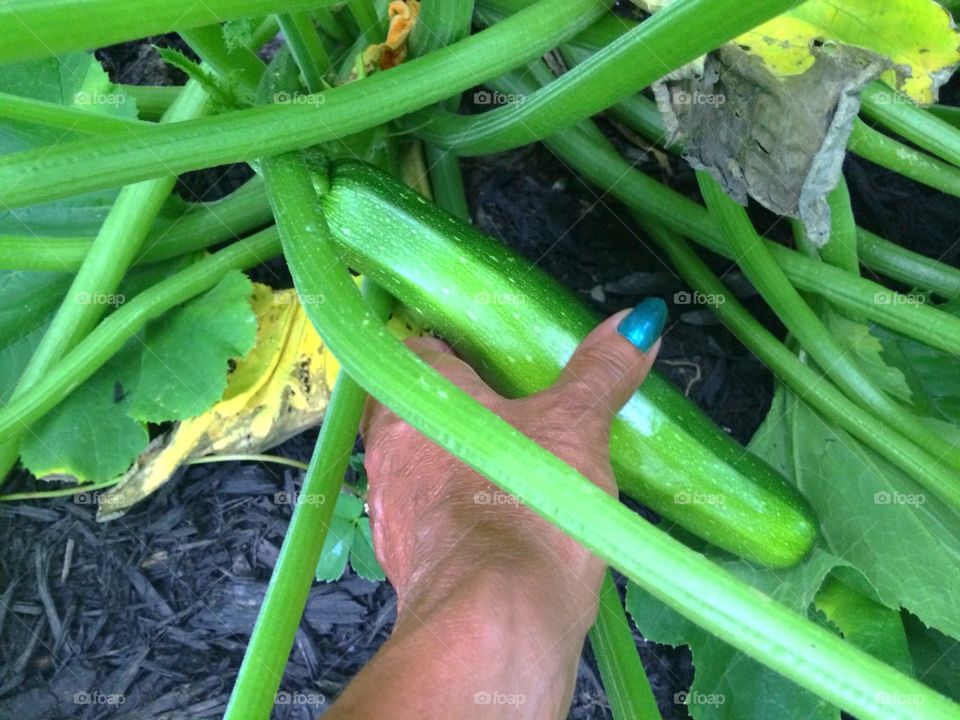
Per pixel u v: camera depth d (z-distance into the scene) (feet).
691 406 1.14
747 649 0.59
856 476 1.23
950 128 1.12
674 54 0.84
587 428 0.96
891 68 0.89
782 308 1.26
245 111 0.87
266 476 1.43
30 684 1.32
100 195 1.31
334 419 1.08
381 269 1.11
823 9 0.87
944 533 1.19
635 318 1.07
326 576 1.32
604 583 1.13
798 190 0.96
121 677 1.34
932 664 1.24
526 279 1.10
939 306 1.32
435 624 0.73
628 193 1.36
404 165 1.34
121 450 1.20
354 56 1.20
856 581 1.16
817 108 0.91
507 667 0.73
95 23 0.70
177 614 1.38
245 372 1.30
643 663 1.39
